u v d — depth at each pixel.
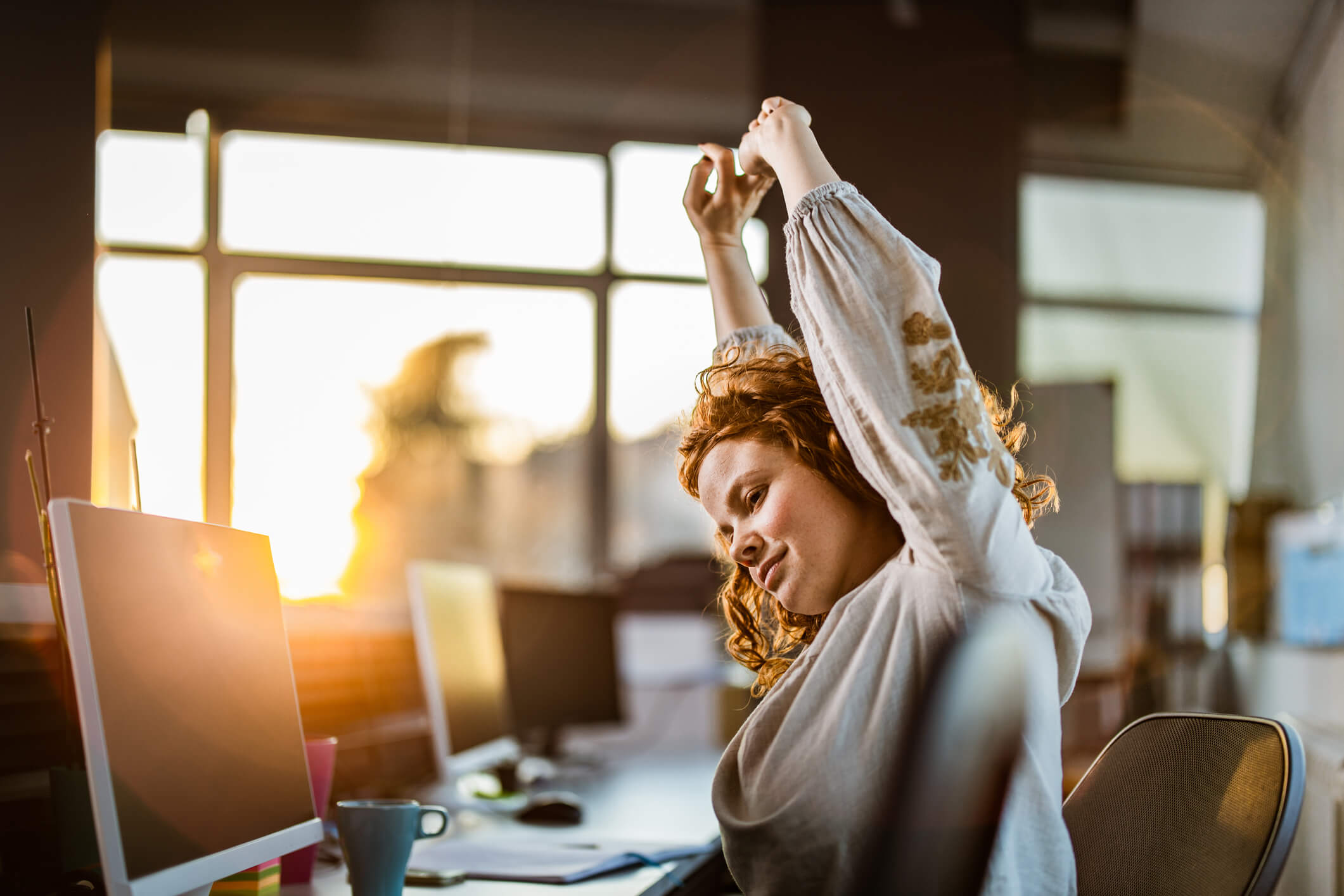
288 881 1.27
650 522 4.50
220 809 0.97
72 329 1.56
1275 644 3.45
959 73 4.08
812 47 4.10
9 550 1.47
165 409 4.09
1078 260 4.64
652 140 4.73
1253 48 4.35
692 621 3.84
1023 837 0.84
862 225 0.90
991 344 3.94
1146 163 4.63
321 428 4.24
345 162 4.47
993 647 0.79
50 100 1.59
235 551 1.10
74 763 1.10
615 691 2.96
